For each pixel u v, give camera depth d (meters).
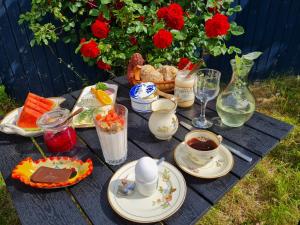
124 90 1.68
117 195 0.95
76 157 1.16
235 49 2.68
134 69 1.62
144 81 1.55
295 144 2.37
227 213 1.83
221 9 2.71
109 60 2.50
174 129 1.20
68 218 0.91
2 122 1.38
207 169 1.05
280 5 2.98
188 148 1.04
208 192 0.97
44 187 0.99
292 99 2.98
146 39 2.61
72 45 2.81
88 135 1.29
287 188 1.98
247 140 1.22
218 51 2.62
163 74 1.56
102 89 1.57
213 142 1.07
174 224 0.86
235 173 1.04
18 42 2.62
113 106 1.15
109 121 1.03
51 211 0.93
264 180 2.05
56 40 2.62
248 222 1.78
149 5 2.61
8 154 1.20
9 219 1.89
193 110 1.45
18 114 1.43
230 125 1.31
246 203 1.89
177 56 2.73
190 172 1.02
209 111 1.44
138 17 2.47
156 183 0.93
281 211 1.81
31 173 1.06
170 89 1.56
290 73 3.37
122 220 0.89
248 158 1.11
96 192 0.99
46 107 1.40
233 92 1.28
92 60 2.63
